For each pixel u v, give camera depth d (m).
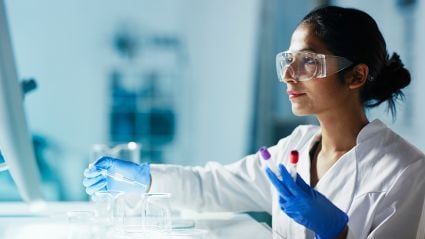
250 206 1.91
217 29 4.19
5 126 1.46
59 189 4.30
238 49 4.21
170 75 4.29
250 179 1.84
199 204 1.89
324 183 1.53
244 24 4.18
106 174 1.67
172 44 4.25
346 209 1.47
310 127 1.79
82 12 4.20
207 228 1.69
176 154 4.36
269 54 4.23
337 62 1.46
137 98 4.32
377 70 1.53
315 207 1.33
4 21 1.39
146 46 4.26
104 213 1.47
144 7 4.21
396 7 3.55
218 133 4.32
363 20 1.51
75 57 4.25
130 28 4.23
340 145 1.59
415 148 1.52
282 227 1.62
